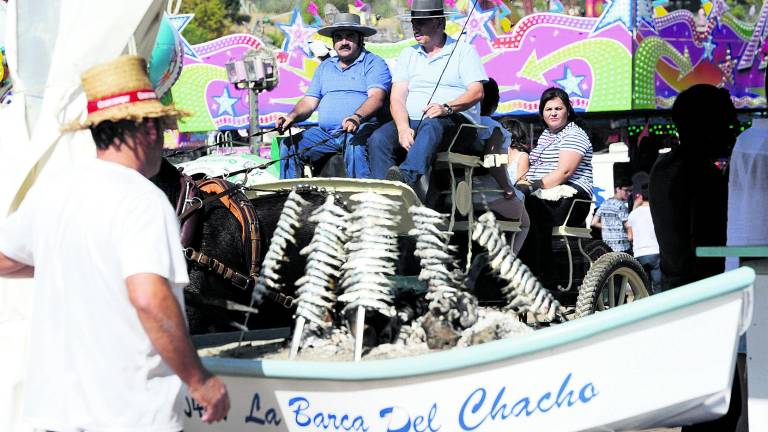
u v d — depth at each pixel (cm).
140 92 372
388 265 471
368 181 541
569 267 702
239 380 436
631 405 417
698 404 431
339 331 495
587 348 411
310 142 787
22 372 480
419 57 705
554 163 789
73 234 357
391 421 417
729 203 542
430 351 470
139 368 353
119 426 349
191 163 909
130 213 349
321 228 485
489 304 600
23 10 518
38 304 366
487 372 409
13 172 507
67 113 500
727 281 417
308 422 429
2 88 757
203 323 564
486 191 639
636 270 718
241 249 571
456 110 627
